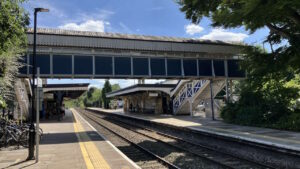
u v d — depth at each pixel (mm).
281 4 10320
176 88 36125
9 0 7430
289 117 17984
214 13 15344
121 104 83312
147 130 24031
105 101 87688
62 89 37812
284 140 12820
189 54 25938
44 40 21141
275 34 17062
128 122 32969
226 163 10578
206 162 10883
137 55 23906
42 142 14555
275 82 21031
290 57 15383
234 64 27797
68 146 13016
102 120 38594
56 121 32250
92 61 22516
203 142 17109
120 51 23438
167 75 24734
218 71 26969
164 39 25703
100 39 22641
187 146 15055
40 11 10680
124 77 23344
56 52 21609
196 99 33156
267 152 12219
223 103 29250
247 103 22438
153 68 24344
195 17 18203
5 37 7828
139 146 14555
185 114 37531
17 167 8664
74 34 22172
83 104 151750
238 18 12375
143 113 46625
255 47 18000
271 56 16641
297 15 12070
